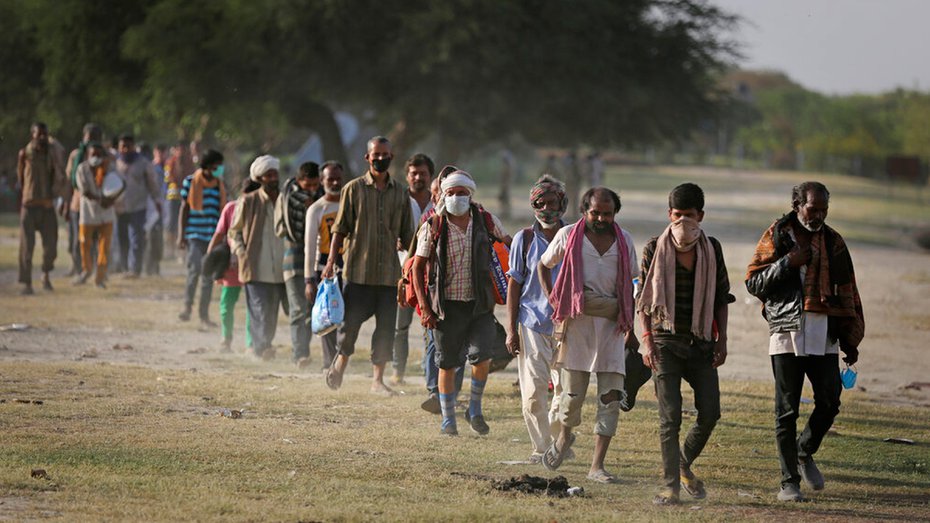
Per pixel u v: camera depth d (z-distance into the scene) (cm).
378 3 13212
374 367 3925
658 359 2642
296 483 2583
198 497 2400
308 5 13000
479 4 13162
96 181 7025
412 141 15162
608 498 2630
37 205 6750
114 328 5497
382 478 2694
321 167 4494
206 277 5509
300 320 4453
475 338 3281
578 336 2786
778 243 2752
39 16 14050
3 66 15438
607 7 14188
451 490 2597
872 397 4416
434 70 13450
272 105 14625
